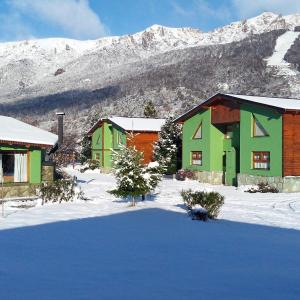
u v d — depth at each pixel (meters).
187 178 33.72
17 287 6.56
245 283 7.04
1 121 24.09
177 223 13.78
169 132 39.03
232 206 18.77
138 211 16.23
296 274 7.74
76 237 11.01
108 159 46.56
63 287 6.60
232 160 31.27
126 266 8.10
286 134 25.69
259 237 11.66
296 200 21.30
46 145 21.11
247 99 28.00
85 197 20.92
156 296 6.22
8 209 16.70
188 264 8.38
